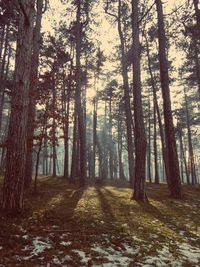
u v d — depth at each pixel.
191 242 6.27
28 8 7.54
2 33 20.47
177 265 4.84
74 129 22.73
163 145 23.78
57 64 14.04
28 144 11.26
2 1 15.17
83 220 7.12
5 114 40.09
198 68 20.06
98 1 19.12
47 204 8.86
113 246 5.45
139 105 11.68
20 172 6.94
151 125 42.56
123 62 19.45
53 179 21.48
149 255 5.18
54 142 11.59
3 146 10.13
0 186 11.06
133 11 12.60
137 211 9.01
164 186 21.98
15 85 7.24
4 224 5.87
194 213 9.51
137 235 6.34
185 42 18.91
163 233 6.75
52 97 11.88
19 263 4.21
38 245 5.04
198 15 14.43
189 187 21.19
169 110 13.20
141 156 11.33
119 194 12.88
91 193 12.84
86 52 25.56
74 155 20.70
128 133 18.22
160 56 13.70
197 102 34.59
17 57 7.41
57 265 4.31
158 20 13.91
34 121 11.52
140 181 11.19
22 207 6.94
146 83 30.34
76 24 19.12
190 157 33.47
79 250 5.03
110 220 7.47
